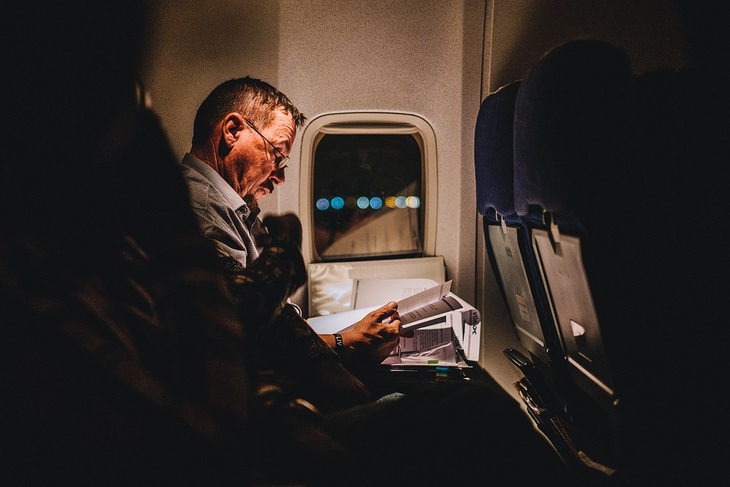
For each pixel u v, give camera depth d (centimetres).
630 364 104
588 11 151
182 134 189
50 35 63
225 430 64
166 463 61
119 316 64
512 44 177
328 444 98
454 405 109
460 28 191
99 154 67
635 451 110
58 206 65
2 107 63
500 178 138
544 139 101
